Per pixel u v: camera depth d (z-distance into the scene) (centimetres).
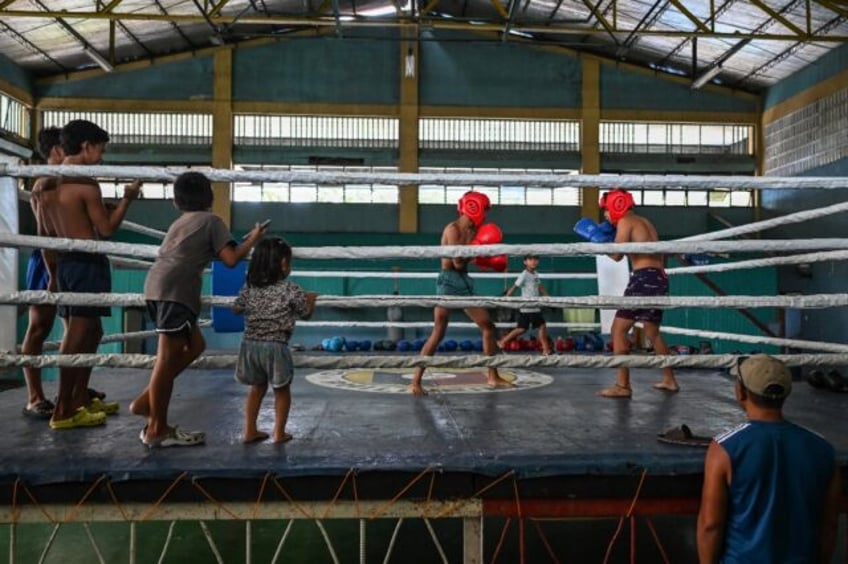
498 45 1496
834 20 1159
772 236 1445
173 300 255
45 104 1430
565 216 1478
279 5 1370
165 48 1451
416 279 1359
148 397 267
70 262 285
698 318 1253
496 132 1510
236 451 254
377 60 1488
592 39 1473
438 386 444
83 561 354
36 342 321
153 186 1448
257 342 262
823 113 1309
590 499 243
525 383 465
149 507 235
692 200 1525
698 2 1171
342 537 393
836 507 202
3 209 278
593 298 296
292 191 1473
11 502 233
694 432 288
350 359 277
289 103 1473
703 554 203
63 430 293
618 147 1518
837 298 290
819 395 414
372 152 1477
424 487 238
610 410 345
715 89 1515
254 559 359
